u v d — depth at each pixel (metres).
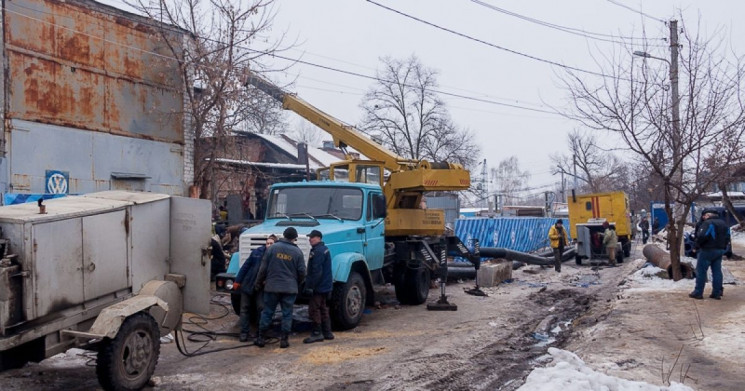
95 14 13.83
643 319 9.96
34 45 12.57
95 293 6.64
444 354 8.65
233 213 19.78
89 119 13.69
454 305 12.65
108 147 14.10
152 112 15.18
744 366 7.09
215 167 19.05
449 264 17.94
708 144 12.55
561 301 14.20
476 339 9.72
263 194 24.56
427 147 42.97
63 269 6.24
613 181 52.62
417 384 7.18
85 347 6.48
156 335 6.97
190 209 7.82
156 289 7.32
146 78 15.03
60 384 6.94
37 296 5.91
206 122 15.71
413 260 13.21
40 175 12.62
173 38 15.47
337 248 10.44
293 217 11.43
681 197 15.09
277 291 8.98
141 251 7.36
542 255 25.45
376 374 7.59
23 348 6.18
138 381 6.64
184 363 8.16
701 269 11.62
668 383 6.48
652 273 15.19
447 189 13.71
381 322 11.24
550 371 5.98
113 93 14.25
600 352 7.94
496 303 13.66
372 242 11.71
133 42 14.73
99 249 6.71
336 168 14.16
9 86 12.07
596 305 13.06
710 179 12.96
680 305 11.04
